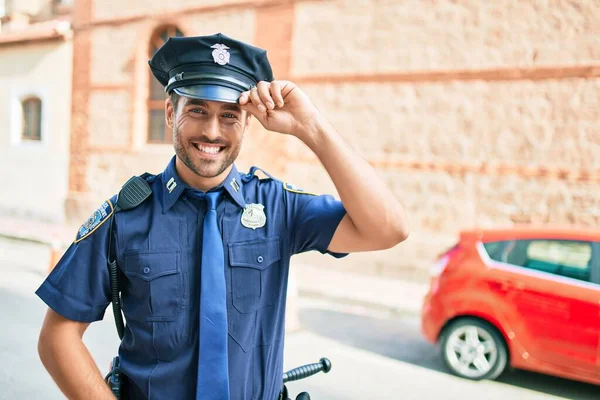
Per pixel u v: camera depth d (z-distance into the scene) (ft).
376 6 25.21
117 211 4.07
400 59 24.77
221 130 3.94
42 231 34.27
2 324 15.39
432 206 24.34
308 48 27.12
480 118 23.11
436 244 23.94
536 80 21.89
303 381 12.72
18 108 39.58
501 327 12.58
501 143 22.74
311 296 21.90
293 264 27.32
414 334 17.11
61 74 37.04
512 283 12.49
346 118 26.30
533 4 21.72
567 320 11.74
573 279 11.93
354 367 13.80
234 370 3.97
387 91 25.21
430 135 24.27
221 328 3.86
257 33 28.73
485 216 23.18
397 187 25.11
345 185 3.93
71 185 37.22
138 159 34.19
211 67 3.91
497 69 22.56
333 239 4.42
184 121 3.94
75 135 36.83
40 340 4.00
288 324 16.74
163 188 4.18
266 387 4.19
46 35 36.40
